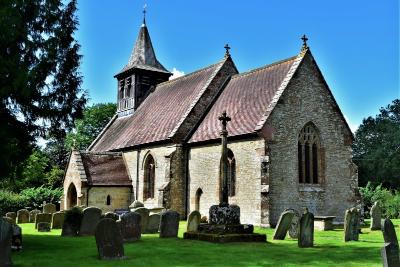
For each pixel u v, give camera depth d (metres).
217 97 35.88
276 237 19.84
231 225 19.05
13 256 14.61
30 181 55.62
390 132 79.25
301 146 29.69
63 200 38.78
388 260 11.30
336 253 15.55
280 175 28.08
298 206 28.56
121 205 37.44
